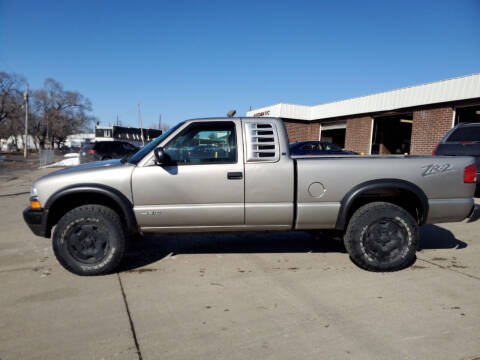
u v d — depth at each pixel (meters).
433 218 3.79
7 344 2.36
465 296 3.09
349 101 17.31
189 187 3.63
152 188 3.61
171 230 3.73
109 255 3.58
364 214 3.65
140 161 3.67
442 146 7.86
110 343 2.37
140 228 3.70
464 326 2.56
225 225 3.75
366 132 16.64
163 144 3.71
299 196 3.71
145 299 3.08
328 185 3.71
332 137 19.47
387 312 2.79
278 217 3.73
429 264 3.95
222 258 4.24
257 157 3.67
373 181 3.70
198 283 3.45
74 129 68.44
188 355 2.23
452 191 3.78
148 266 3.96
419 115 13.98
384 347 2.30
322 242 4.96
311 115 20.08
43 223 3.57
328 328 2.55
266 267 3.91
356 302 2.98
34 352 2.26
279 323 2.63
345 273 3.70
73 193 3.55
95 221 3.54
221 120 3.77
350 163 3.72
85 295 3.16
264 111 20.55
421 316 2.72
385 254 3.65
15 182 13.14
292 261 4.11
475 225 5.90
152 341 2.40
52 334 2.49
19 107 57.03
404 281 3.45
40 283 3.45
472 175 3.81
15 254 4.41
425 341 2.36
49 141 67.38
